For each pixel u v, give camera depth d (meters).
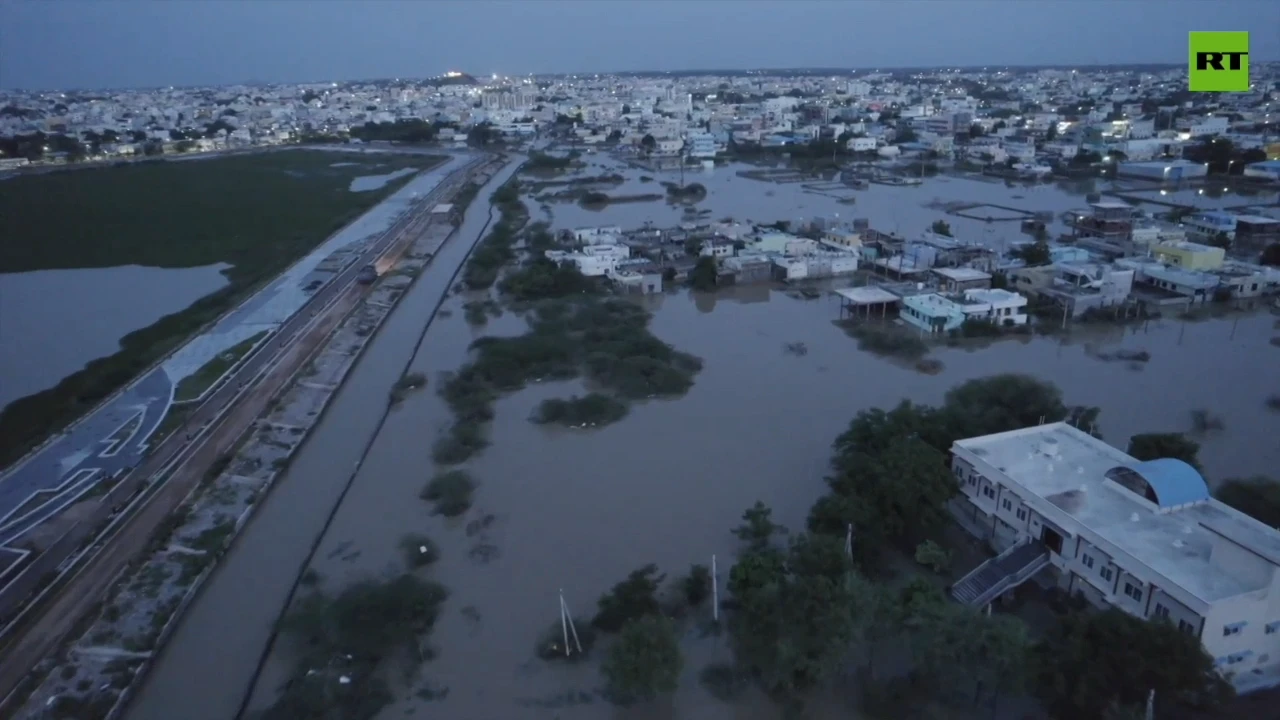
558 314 83.44
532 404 62.50
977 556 40.88
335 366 71.88
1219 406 58.03
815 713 32.16
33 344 79.50
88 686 34.88
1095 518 36.62
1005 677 30.45
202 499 49.78
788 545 42.28
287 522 48.06
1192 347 70.31
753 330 78.56
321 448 57.72
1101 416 56.72
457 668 35.12
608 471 51.84
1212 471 48.62
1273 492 43.12
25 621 38.16
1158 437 45.25
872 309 82.12
